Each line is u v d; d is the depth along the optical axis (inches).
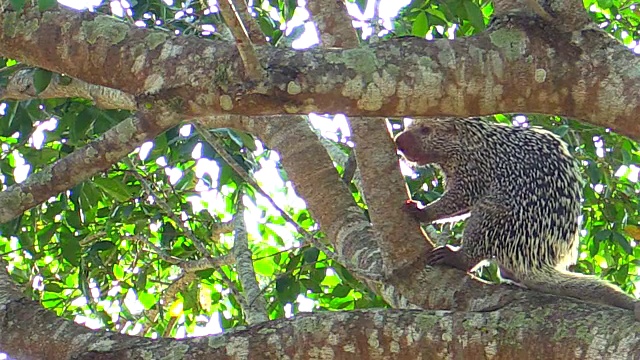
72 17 164.6
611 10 307.4
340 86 147.2
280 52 149.9
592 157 295.0
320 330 157.1
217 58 149.7
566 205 233.9
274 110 148.6
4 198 197.9
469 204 248.2
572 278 213.2
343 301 308.0
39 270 322.7
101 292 323.9
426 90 149.2
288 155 227.6
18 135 305.6
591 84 149.6
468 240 234.4
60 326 173.8
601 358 144.5
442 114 152.5
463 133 249.4
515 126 249.4
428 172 295.3
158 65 154.3
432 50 151.4
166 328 346.3
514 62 150.6
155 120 167.9
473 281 181.5
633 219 307.4
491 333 152.6
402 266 189.5
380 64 149.2
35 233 301.3
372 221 194.2
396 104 149.7
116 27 161.5
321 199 221.8
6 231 283.3
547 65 150.6
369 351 155.2
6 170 287.3
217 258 299.9
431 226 283.4
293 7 256.4
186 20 260.7
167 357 157.6
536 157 236.7
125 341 165.3
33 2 167.5
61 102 266.7
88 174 194.4
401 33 269.9
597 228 307.4
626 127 149.1
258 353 156.3
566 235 233.9
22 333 174.9
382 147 195.9
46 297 336.5
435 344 153.6
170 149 293.1
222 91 147.5
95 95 242.2
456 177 249.8
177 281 315.9
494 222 233.9
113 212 304.7
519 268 228.7
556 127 284.8
